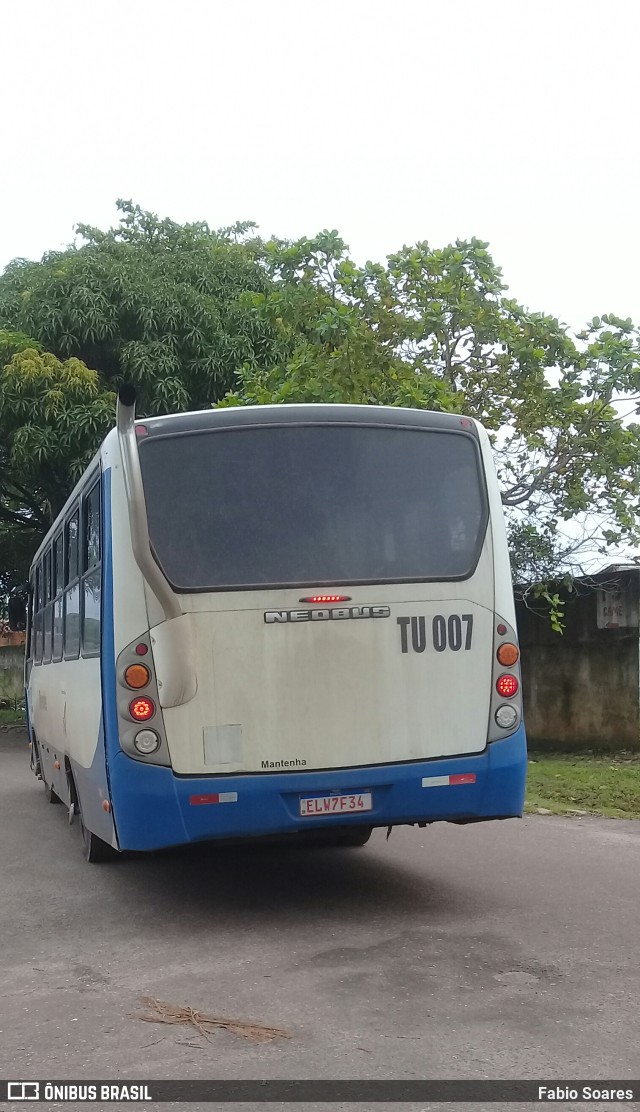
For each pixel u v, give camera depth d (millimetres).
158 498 6402
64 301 18562
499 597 6727
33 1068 4203
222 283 20125
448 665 6527
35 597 12812
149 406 18297
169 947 5945
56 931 6465
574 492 14719
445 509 6723
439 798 6414
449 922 6188
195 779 6141
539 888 7055
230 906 6914
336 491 6562
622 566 14508
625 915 6262
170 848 6199
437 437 6832
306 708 6281
